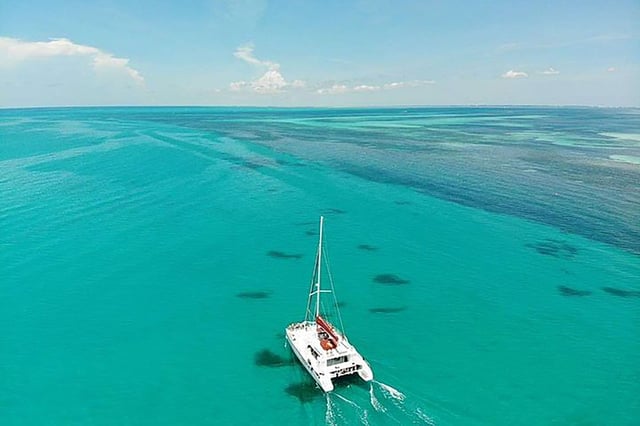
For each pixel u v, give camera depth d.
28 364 37.84
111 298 48.72
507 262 59.00
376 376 37.00
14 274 53.12
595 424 32.66
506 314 46.91
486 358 39.72
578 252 61.97
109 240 64.19
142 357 39.16
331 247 63.84
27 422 31.91
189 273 55.06
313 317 46.00
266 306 48.09
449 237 67.50
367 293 51.19
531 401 34.72
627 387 36.41
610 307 48.34
